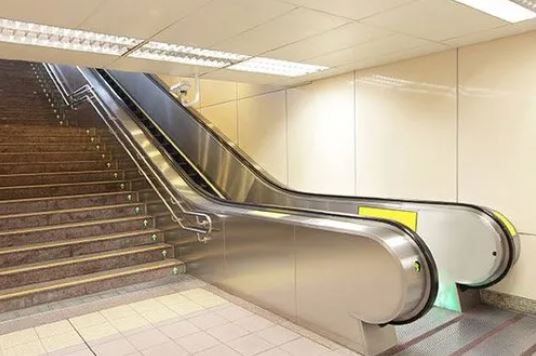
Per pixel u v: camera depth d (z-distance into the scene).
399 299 2.39
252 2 2.39
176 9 2.48
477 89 3.52
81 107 6.79
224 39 3.16
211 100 6.88
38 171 5.34
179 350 2.72
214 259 4.06
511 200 3.36
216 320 3.21
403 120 4.09
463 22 2.87
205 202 4.30
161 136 6.69
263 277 3.45
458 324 3.12
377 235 2.52
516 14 2.76
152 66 4.05
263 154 5.89
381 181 4.33
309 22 2.78
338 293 2.79
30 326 3.14
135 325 3.13
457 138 3.68
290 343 2.81
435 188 3.87
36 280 3.82
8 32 2.86
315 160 5.08
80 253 4.29
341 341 2.79
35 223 4.39
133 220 4.88
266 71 4.41
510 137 3.35
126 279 4.10
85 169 5.80
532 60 3.19
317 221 3.00
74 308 3.50
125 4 2.37
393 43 3.37
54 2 2.30
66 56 3.54
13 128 6.05
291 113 5.38
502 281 3.43
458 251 3.34
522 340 2.84
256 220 3.47
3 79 8.16
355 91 4.52
